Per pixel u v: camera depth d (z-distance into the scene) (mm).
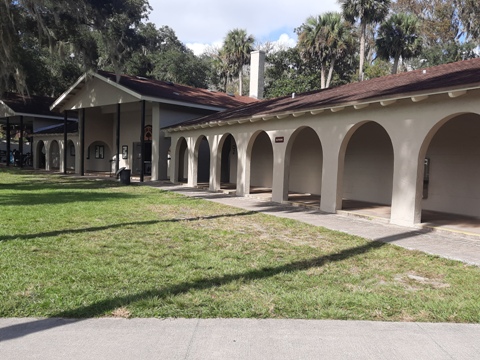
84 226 8312
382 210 11508
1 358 3121
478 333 3693
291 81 35750
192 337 3504
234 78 55000
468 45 33594
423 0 38000
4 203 11438
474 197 10508
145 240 7199
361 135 13969
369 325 3816
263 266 5703
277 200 13352
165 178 21391
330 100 11773
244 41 49750
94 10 20531
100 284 4738
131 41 29781
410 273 5574
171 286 4734
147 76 42875
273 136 13586
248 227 8742
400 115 9453
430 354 3311
